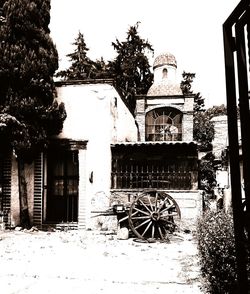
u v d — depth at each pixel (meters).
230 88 2.07
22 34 13.90
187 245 11.12
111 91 15.33
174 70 29.41
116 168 15.03
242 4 1.94
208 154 25.56
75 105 15.38
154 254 9.32
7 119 13.05
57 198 15.22
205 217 5.66
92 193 14.75
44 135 14.08
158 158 15.09
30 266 7.60
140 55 33.12
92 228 14.48
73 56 34.38
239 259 1.94
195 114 31.64
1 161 14.99
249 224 1.90
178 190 14.39
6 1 13.90
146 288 5.78
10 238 11.90
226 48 2.11
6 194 14.79
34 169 14.91
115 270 7.25
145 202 12.98
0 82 13.66
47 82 14.26
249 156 1.91
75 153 15.37
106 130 15.09
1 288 5.78
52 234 13.16
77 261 8.24
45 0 14.70
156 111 26.25
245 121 1.94
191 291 5.52
